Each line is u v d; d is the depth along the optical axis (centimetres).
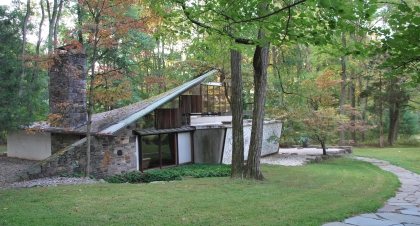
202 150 1611
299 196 736
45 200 655
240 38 698
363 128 1964
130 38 1180
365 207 648
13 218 518
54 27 2708
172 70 1906
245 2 560
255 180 982
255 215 555
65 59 1377
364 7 424
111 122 1330
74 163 1128
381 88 2617
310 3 461
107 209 582
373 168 1462
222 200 671
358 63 2398
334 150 2150
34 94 1645
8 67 1488
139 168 1371
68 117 1392
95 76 1140
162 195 716
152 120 1441
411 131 3052
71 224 489
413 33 391
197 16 644
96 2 1034
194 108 1666
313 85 1603
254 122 1013
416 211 636
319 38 544
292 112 1731
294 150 2245
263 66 995
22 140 1830
